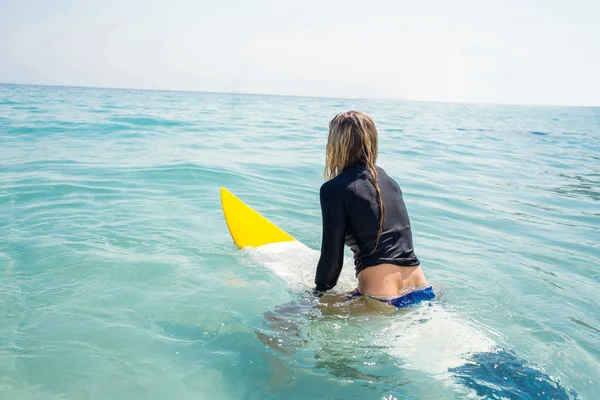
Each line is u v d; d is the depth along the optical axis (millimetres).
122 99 28578
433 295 2521
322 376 1978
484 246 3898
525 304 2773
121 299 2613
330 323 2365
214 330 2326
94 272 2936
